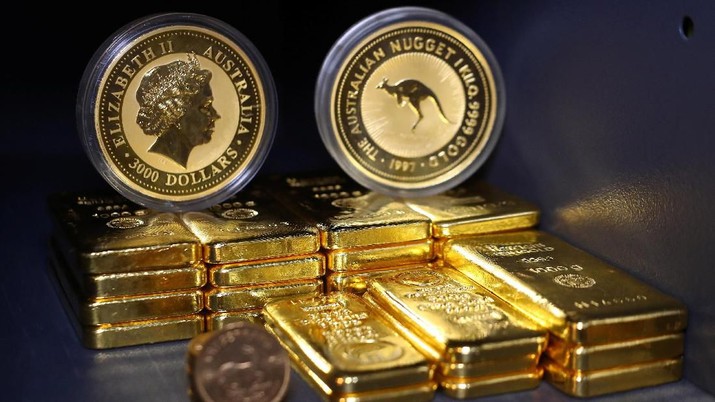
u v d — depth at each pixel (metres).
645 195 0.72
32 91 0.84
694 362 0.70
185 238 0.72
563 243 0.76
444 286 0.73
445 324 0.69
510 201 0.79
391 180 0.78
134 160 0.75
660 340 0.70
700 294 0.69
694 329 0.70
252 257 0.73
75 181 0.85
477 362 0.68
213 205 0.77
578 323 0.68
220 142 0.76
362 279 0.75
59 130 0.84
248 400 0.66
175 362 0.71
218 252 0.72
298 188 0.80
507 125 0.80
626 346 0.69
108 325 0.72
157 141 0.75
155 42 0.74
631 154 0.72
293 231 0.74
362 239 0.75
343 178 0.82
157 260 0.72
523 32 0.78
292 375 0.70
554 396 0.69
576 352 0.68
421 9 0.77
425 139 0.78
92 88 0.74
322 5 0.87
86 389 0.69
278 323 0.71
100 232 0.73
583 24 0.74
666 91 0.70
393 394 0.67
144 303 0.72
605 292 0.71
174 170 0.75
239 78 0.76
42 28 0.83
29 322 0.74
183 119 0.75
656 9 0.70
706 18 0.68
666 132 0.71
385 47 0.77
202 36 0.74
